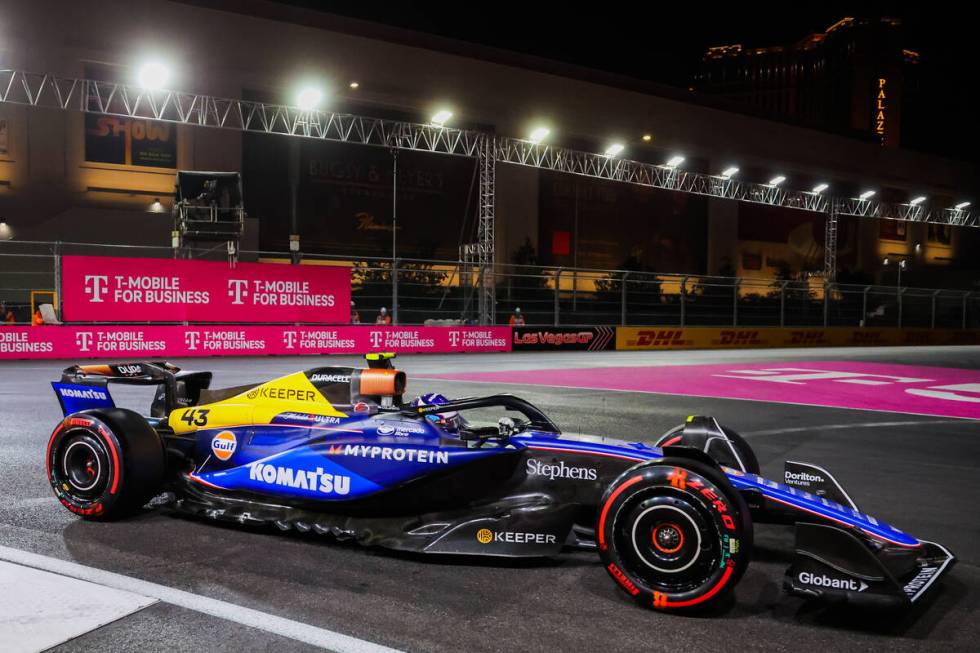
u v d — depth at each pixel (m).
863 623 3.41
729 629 3.31
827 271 42.00
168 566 3.96
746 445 4.87
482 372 16.97
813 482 4.20
